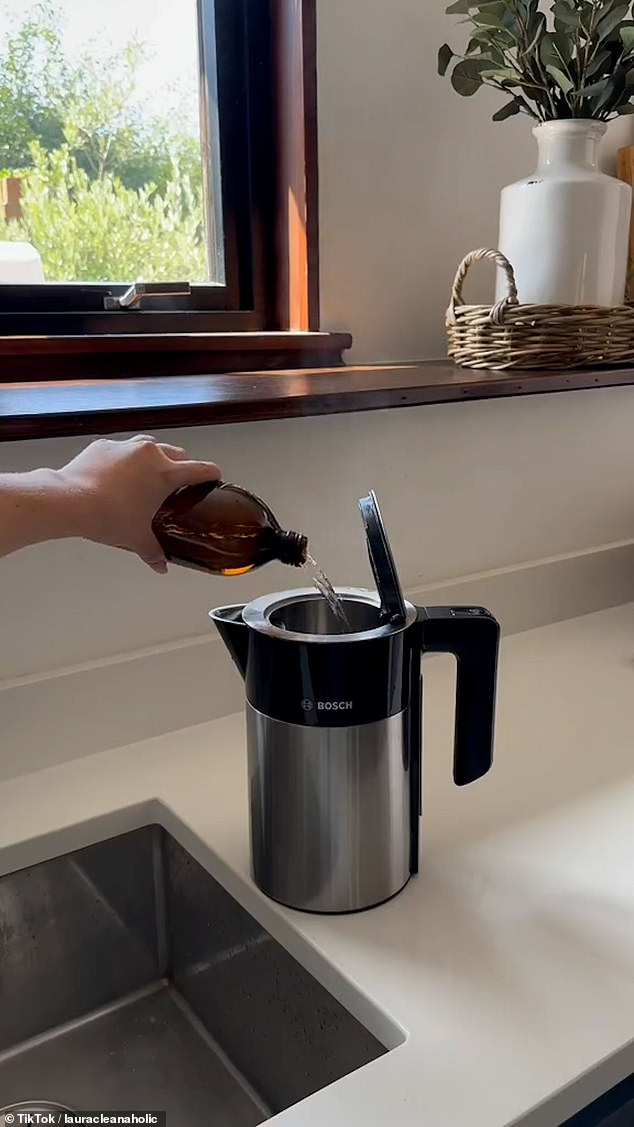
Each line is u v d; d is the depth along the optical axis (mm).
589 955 647
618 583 1412
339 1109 527
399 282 1278
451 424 1181
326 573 1106
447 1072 550
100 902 845
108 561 938
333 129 1178
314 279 1203
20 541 566
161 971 894
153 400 853
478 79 1160
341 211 1208
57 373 1056
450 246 1317
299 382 1018
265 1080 750
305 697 641
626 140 1432
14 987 812
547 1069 552
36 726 909
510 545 1291
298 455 1052
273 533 679
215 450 985
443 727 1007
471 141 1302
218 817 818
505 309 1104
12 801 854
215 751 954
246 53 1185
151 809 853
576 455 1336
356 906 689
